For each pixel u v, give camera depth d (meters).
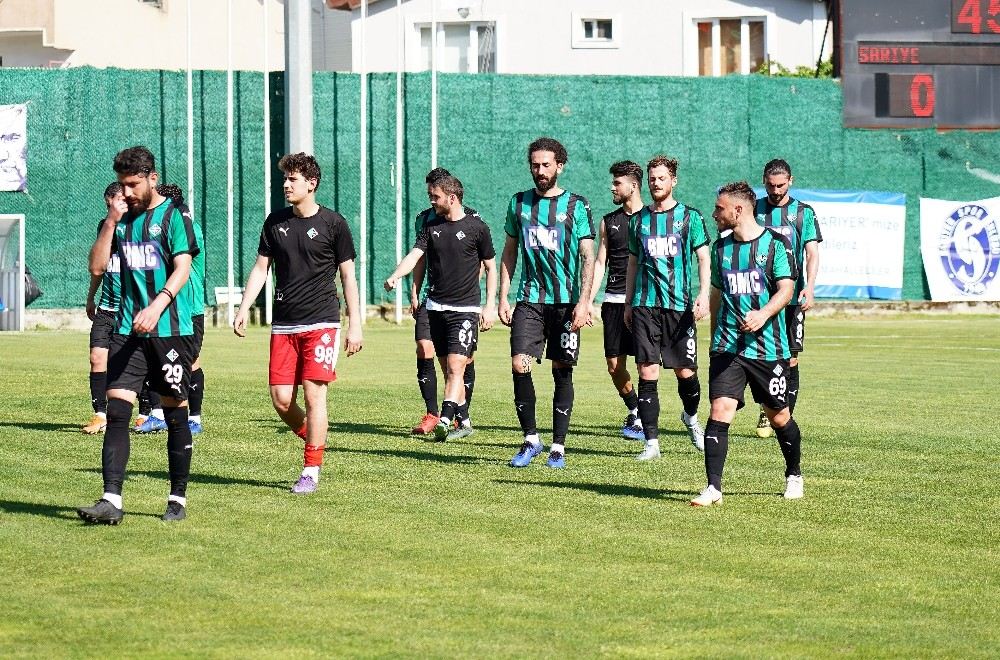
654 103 79.75
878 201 81.75
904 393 41.59
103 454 21.38
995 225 83.56
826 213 80.88
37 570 18.25
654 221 29.55
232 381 42.59
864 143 82.06
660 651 14.98
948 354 56.12
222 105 73.50
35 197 71.19
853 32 81.31
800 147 81.50
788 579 18.33
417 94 76.00
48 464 26.95
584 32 93.31
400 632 15.55
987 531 21.58
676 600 17.16
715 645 15.24
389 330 69.69
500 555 19.50
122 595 17.05
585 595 17.33
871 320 79.56
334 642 15.16
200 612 16.33
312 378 24.27
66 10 96.12
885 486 25.66
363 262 74.38
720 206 23.39
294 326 24.34
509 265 28.81
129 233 21.48
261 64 108.50
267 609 16.48
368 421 34.59
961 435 32.44
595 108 78.88
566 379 28.16
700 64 93.12
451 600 17.00
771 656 14.87
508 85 77.38
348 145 75.25
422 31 94.19
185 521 21.61
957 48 82.12
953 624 16.23
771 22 91.62
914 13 81.62
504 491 24.83
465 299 31.83
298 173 23.88
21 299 69.31
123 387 21.41
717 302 24.06
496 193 77.44
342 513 22.47
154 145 72.69
